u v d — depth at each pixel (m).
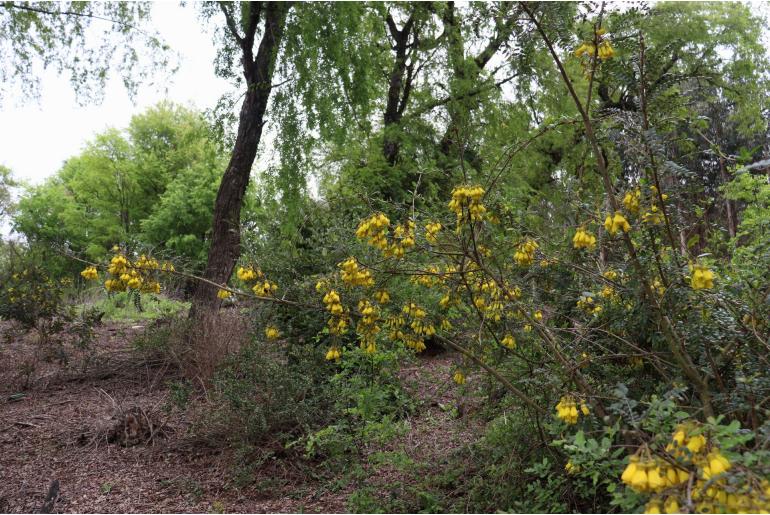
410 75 12.23
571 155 9.70
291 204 8.93
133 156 28.81
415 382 4.73
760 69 13.95
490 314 3.36
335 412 4.58
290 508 3.95
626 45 2.78
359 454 4.57
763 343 2.54
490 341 3.57
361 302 3.57
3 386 7.16
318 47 9.42
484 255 3.46
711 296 2.76
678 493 1.62
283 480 4.33
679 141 2.78
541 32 2.82
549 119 3.15
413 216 3.52
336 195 5.98
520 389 3.51
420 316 3.54
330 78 9.58
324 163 12.70
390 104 12.45
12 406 6.47
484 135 11.23
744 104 13.30
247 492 4.23
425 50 11.97
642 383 3.08
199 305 7.57
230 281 8.66
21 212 31.78
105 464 4.80
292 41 9.23
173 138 29.75
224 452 4.70
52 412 6.21
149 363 7.54
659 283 2.91
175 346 7.08
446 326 3.71
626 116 2.70
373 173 11.09
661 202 2.63
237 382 4.76
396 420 4.88
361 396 4.14
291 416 4.57
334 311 3.59
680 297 2.77
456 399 4.49
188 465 4.71
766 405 2.55
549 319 3.68
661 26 11.87
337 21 9.42
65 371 7.61
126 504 4.08
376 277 3.61
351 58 10.13
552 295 3.74
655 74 2.82
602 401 2.97
